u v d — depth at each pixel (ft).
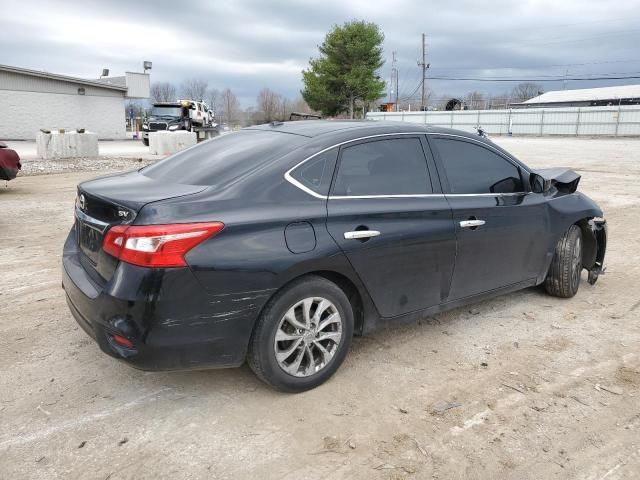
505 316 14.73
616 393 10.73
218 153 11.64
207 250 8.91
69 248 11.56
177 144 68.03
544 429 9.50
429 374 11.41
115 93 120.37
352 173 10.99
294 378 10.27
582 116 148.05
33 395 10.29
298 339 10.15
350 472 8.33
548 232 14.84
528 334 13.55
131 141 116.16
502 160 13.98
